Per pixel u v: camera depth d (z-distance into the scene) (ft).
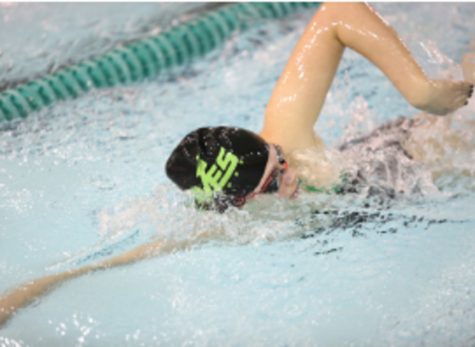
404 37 15.84
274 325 8.76
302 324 8.74
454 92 9.70
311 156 9.89
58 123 14.16
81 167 12.46
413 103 9.70
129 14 18.74
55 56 16.66
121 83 15.90
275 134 9.91
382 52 9.73
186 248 9.89
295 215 9.70
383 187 10.12
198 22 18.20
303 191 9.59
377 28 9.81
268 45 17.26
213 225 9.62
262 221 9.68
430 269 9.38
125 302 9.14
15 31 17.78
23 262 9.98
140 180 11.94
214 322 8.85
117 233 10.34
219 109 14.48
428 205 10.25
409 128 10.94
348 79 14.88
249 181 8.93
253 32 17.90
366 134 11.62
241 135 9.07
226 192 8.96
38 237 10.57
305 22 18.35
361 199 9.96
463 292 8.96
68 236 10.53
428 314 8.71
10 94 15.12
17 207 11.36
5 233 10.72
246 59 16.67
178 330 8.75
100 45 17.20
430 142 10.62
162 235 9.94
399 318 8.69
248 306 9.07
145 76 16.20
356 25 9.87
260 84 15.42
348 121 13.30
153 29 17.97
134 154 12.87
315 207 9.73
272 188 9.18
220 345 8.53
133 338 8.64
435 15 17.01
